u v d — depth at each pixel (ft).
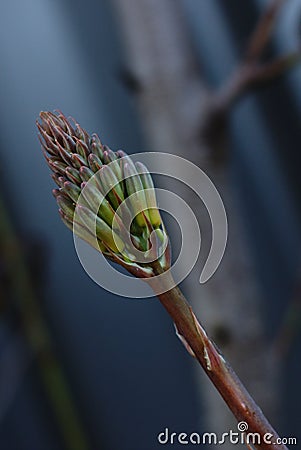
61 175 1.69
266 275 5.60
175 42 3.71
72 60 5.72
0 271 4.49
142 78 3.71
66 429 4.75
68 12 5.63
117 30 5.34
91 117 5.74
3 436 6.24
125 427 6.10
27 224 5.88
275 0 3.32
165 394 6.01
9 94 5.92
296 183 5.43
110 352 6.11
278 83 5.12
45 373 4.76
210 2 5.05
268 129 5.43
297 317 3.79
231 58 5.08
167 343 5.97
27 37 5.82
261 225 5.59
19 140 5.90
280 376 5.41
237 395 1.68
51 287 5.88
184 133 3.62
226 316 3.65
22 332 4.83
